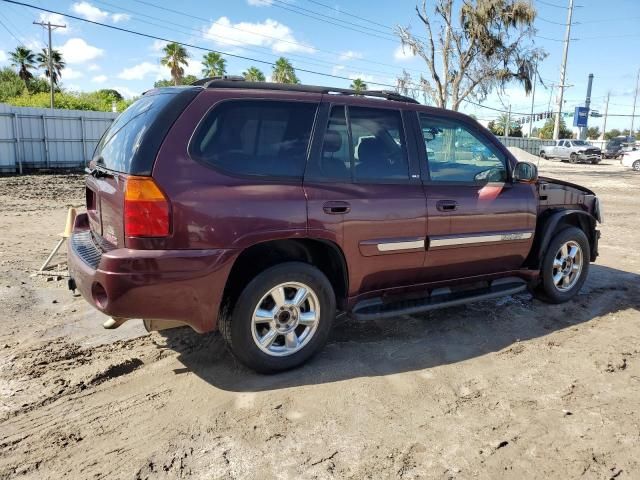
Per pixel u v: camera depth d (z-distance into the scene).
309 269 3.58
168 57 46.94
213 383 3.50
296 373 3.65
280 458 2.72
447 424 3.07
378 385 3.51
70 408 3.17
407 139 4.08
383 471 2.63
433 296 4.35
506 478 2.61
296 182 3.49
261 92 3.51
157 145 3.09
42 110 20.78
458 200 4.21
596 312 5.12
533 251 4.99
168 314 3.14
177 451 2.76
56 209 11.19
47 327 4.40
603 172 27.98
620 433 3.03
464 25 29.58
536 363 3.93
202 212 3.12
